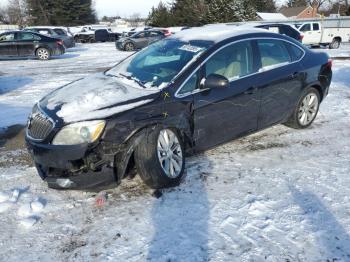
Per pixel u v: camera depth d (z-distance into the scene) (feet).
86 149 11.54
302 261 9.55
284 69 17.29
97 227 11.20
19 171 15.26
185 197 12.67
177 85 13.47
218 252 9.94
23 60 62.44
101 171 11.79
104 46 98.07
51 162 11.92
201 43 15.26
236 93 15.10
